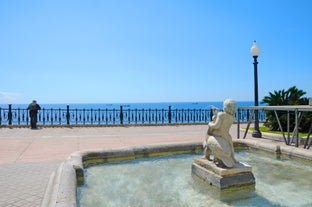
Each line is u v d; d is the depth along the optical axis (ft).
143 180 15.97
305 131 37.01
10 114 48.14
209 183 14.97
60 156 23.32
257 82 37.65
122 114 53.93
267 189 14.71
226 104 15.70
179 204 12.45
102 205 12.19
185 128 48.88
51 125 48.29
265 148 23.25
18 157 22.85
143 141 32.04
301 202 12.80
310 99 28.37
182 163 20.13
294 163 20.45
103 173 17.30
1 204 12.69
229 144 15.47
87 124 49.78
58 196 10.51
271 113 40.09
